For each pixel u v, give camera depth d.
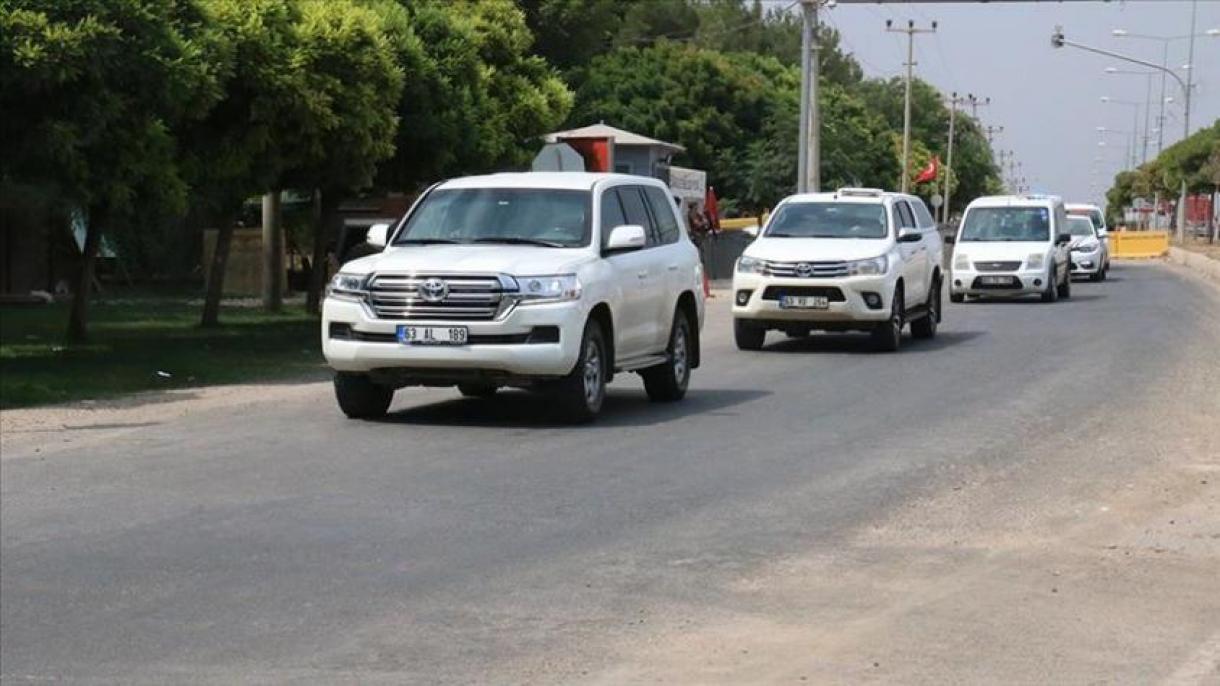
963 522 10.48
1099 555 9.52
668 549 9.59
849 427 14.95
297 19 23.73
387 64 24.31
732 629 7.85
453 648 7.50
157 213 23.58
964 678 7.05
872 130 92.19
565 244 15.26
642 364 16.06
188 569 9.08
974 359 22.03
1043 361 21.66
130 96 19.23
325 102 23.25
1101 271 47.69
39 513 10.68
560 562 9.24
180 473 12.21
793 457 13.07
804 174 44.41
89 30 17.91
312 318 31.36
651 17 105.19
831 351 23.48
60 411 16.22
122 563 9.23
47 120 18.39
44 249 37.38
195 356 22.42
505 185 15.89
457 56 28.73
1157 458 13.15
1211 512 10.84
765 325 23.28
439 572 8.99
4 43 17.50
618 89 73.00
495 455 13.05
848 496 11.35
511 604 8.30
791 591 8.60
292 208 42.34
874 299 22.75
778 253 23.11
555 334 14.28
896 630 7.84
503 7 31.92
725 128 75.12
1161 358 22.00
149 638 7.69
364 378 14.90
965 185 139.75
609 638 7.68
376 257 14.90
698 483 11.81
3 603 8.34
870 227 23.91
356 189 27.36
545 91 32.50
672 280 16.70
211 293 28.59
